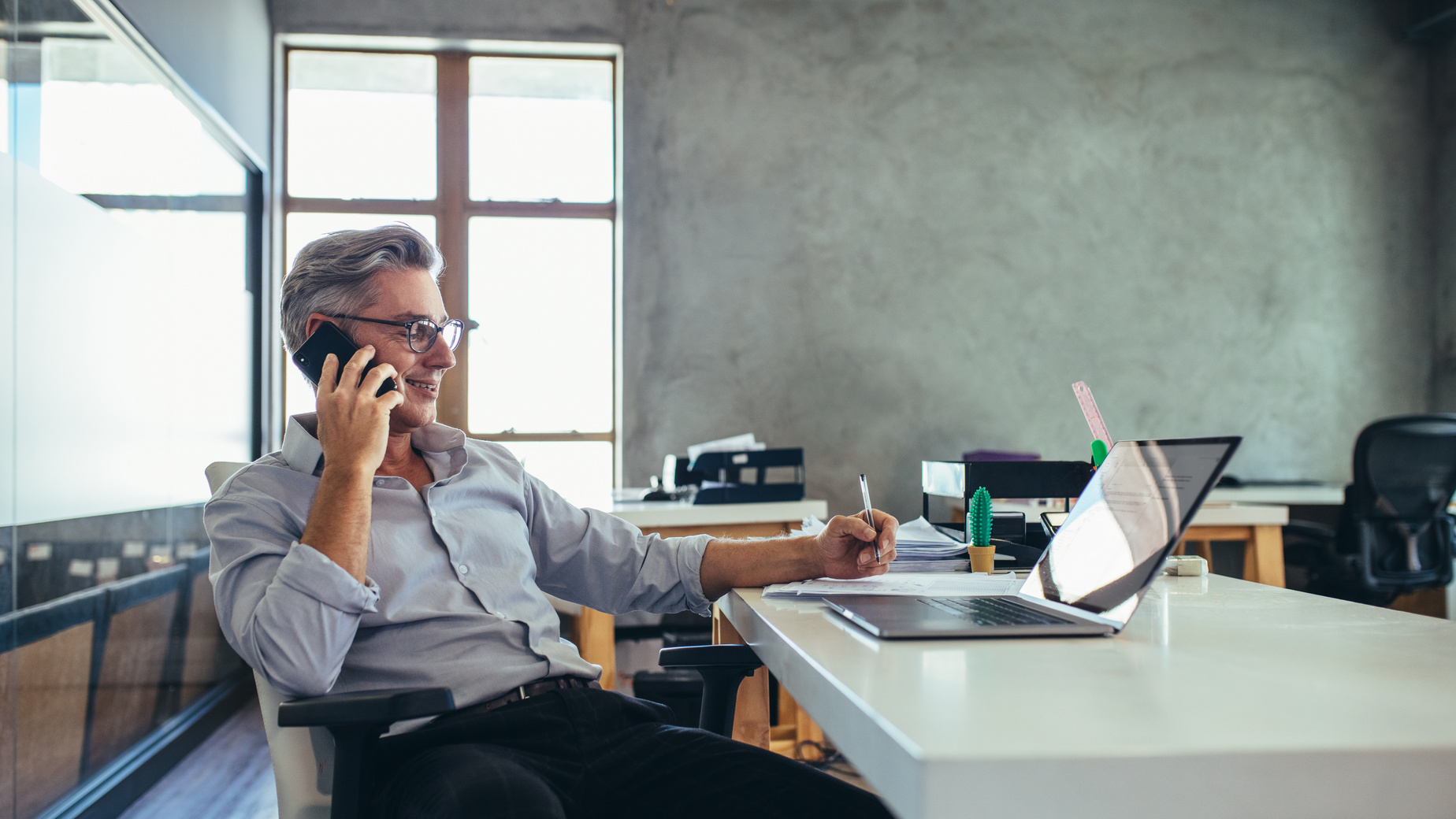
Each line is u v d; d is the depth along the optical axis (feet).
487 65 14.79
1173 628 2.70
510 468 4.29
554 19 14.28
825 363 14.51
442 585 3.62
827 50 14.73
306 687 3.02
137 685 8.07
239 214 12.19
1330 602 3.27
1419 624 2.77
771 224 14.52
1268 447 15.17
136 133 8.34
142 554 8.18
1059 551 3.18
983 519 4.06
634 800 3.31
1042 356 14.90
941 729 1.62
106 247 7.51
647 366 14.20
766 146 14.57
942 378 14.71
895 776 1.59
